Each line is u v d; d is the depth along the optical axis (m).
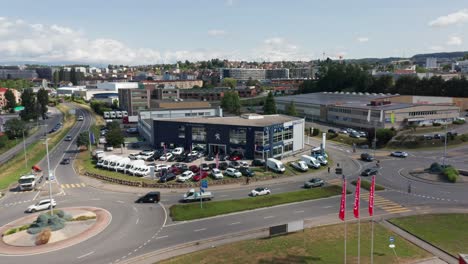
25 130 130.38
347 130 120.69
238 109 174.25
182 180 68.62
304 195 60.62
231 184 68.81
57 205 58.56
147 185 67.94
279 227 45.28
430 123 124.62
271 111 142.25
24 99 159.62
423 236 44.22
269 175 72.69
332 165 82.75
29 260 40.09
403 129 118.38
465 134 107.88
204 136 90.56
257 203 56.91
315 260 38.41
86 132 103.75
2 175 78.50
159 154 88.38
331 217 51.28
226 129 87.12
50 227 47.44
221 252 40.81
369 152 96.75
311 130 123.88
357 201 36.41
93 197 62.53
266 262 38.12
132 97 177.25
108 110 191.00
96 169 79.69
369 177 72.00
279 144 87.12
